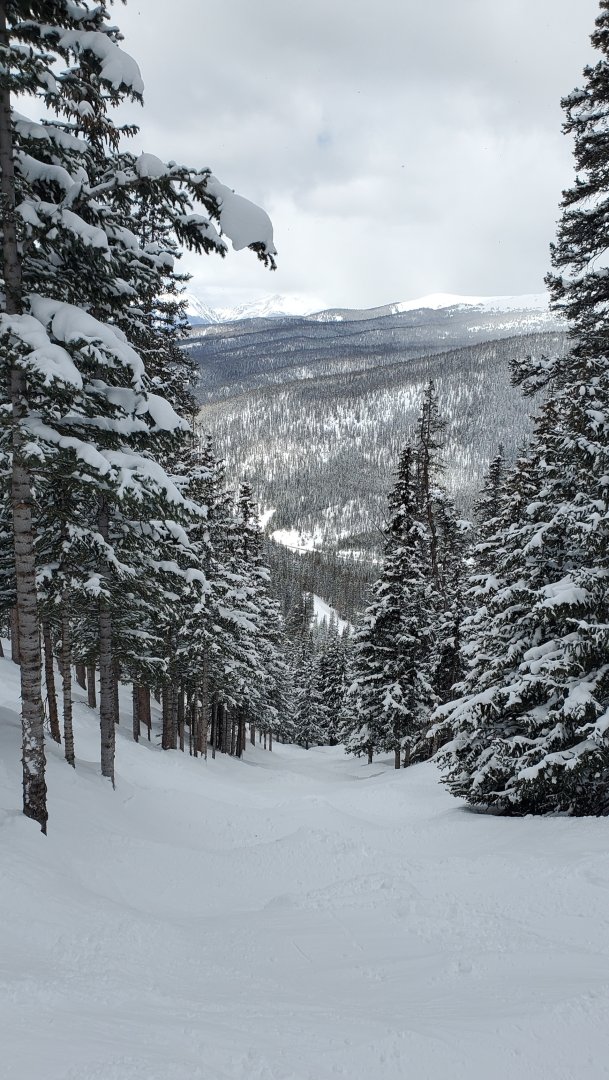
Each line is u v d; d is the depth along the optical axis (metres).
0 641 35.00
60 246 9.17
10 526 14.43
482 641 18.31
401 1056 4.25
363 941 7.06
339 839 12.27
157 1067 3.78
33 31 8.45
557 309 14.13
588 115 12.71
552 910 7.63
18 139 8.88
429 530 32.53
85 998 5.02
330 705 79.69
